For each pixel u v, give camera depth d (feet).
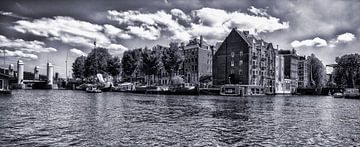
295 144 49.08
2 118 75.15
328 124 74.13
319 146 47.88
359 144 49.70
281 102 182.91
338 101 216.54
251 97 261.44
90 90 329.72
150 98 209.15
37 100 156.87
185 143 48.26
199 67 366.84
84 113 90.12
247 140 51.42
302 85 466.70
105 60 429.38
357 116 96.32
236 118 83.05
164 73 402.72
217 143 48.70
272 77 357.82
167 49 318.24
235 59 321.73
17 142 46.29
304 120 82.02
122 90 375.66
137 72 447.42
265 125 69.62
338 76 381.19
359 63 363.15
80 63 485.56
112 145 45.68
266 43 365.20
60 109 103.24
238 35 320.70
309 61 486.38
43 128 59.67
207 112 100.27
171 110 106.73
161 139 50.98
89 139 49.47
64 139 49.06
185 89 303.68
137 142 48.24
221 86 304.50
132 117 81.51
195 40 381.60
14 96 191.83
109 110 102.27
